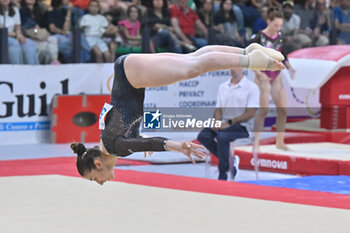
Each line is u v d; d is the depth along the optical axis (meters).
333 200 7.52
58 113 14.95
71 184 8.77
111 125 5.57
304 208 6.97
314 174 10.56
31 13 14.88
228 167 10.34
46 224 6.15
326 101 14.05
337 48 13.62
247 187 8.57
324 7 17.59
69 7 15.30
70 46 15.47
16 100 14.70
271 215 6.57
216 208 7.00
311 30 17.34
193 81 15.98
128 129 5.59
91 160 5.77
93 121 15.52
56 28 15.26
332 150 11.77
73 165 10.99
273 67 5.57
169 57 5.64
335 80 13.87
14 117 14.71
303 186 8.92
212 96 16.28
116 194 7.95
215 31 16.61
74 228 5.96
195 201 7.43
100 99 15.44
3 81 14.47
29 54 14.93
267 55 5.55
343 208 6.98
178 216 6.55
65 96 15.01
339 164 10.18
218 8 16.62
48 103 15.17
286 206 7.11
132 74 5.58
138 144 5.25
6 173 9.95
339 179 9.52
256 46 5.64
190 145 4.98
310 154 11.11
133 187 8.48
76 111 15.15
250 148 11.98
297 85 13.28
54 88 15.22
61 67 15.25
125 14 15.89
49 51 15.23
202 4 16.47
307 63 13.27
